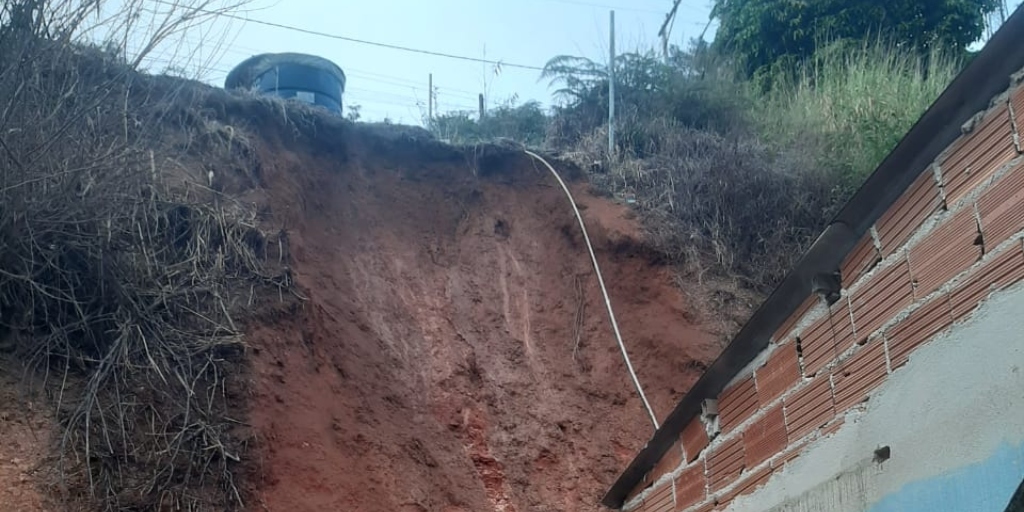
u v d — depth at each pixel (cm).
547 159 1148
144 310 631
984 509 339
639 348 939
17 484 513
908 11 1738
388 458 698
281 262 786
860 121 1217
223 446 591
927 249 400
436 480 719
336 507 618
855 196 433
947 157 397
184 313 661
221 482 577
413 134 1112
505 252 1041
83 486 530
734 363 548
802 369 484
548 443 819
